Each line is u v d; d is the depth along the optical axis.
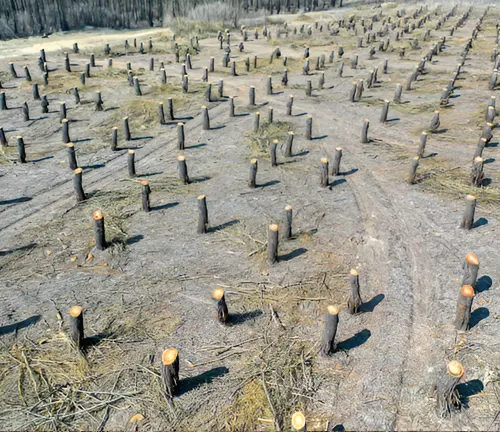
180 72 29.66
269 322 9.27
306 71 28.45
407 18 47.59
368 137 18.52
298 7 56.53
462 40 37.47
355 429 7.11
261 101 23.53
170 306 9.80
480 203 12.98
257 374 8.11
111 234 12.24
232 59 33.59
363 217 12.84
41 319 9.48
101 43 38.41
